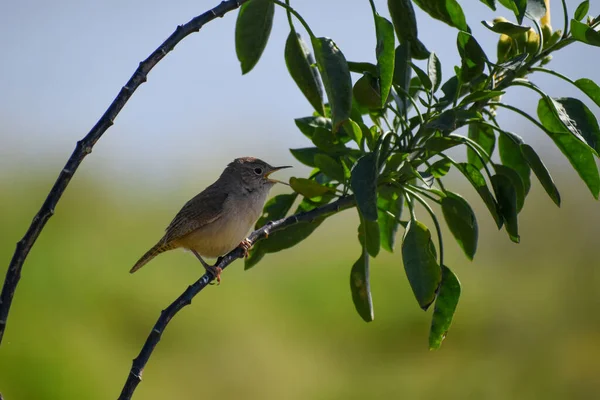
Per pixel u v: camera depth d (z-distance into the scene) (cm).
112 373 1289
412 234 616
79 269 1451
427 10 641
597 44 604
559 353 1459
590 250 1659
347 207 661
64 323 1330
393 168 622
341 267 1599
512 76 639
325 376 1366
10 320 1305
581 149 631
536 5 640
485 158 675
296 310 1489
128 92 519
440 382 1400
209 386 1301
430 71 645
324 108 743
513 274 1641
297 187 672
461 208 634
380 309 1498
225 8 551
